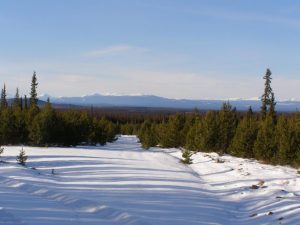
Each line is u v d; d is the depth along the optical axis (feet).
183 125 165.17
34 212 36.09
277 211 41.70
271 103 167.94
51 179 58.70
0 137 145.89
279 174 71.97
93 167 77.25
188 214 39.93
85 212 37.70
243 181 64.44
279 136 99.81
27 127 147.84
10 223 31.30
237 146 110.83
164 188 55.42
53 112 151.02
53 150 122.62
